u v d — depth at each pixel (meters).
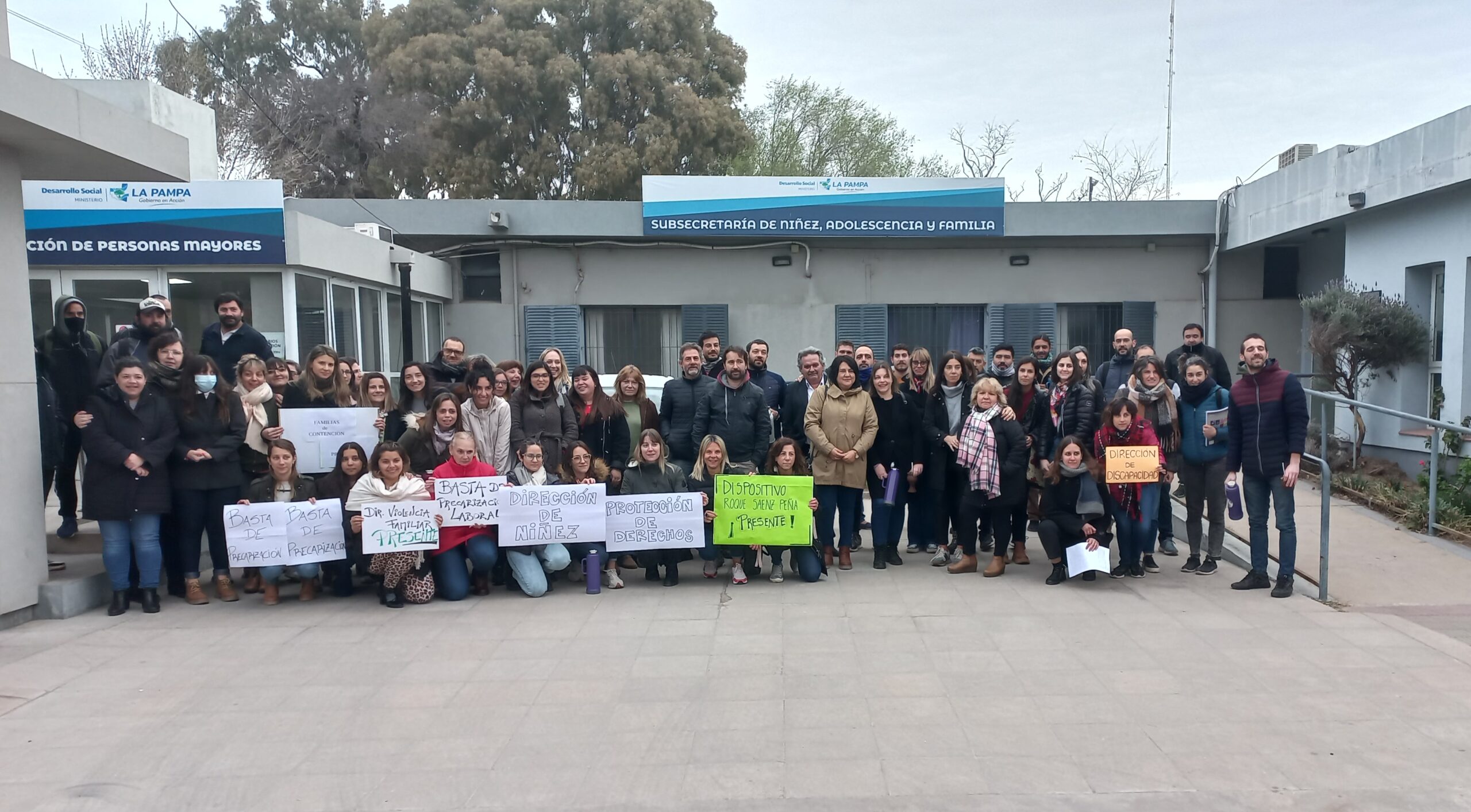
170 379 6.33
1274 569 7.04
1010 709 4.39
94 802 3.63
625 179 24.66
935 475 7.41
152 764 3.95
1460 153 9.02
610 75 24.95
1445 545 7.58
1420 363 10.20
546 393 7.16
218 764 3.95
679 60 25.98
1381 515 8.73
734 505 6.79
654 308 14.80
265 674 5.04
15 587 5.96
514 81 24.83
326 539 6.43
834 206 13.96
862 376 8.02
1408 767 3.74
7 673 5.06
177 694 4.75
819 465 7.17
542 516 6.62
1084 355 7.62
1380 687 4.61
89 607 6.36
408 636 5.71
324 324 11.12
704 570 7.12
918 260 14.60
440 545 6.52
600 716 4.39
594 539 6.68
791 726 4.24
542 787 3.70
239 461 6.72
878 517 7.31
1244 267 14.41
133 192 10.16
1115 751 3.93
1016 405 7.50
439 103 25.56
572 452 6.93
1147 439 6.73
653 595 6.64
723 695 4.62
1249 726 4.15
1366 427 10.90
